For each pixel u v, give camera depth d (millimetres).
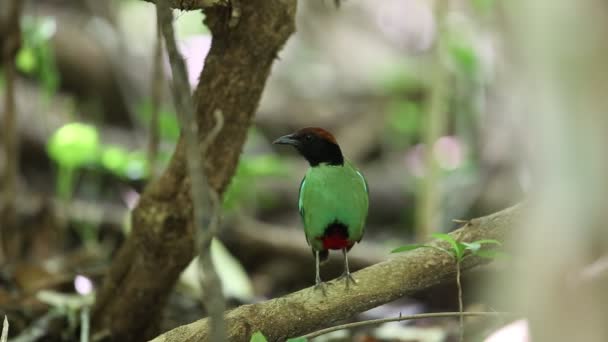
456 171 13031
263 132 16250
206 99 6523
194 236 6895
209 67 6480
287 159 15820
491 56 13445
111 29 16000
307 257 11266
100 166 11695
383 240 13398
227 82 6449
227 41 6383
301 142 6449
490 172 12766
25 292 8625
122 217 11383
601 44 3994
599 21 3990
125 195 12477
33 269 9016
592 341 4195
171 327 8656
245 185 11641
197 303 9227
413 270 5941
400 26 19156
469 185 12820
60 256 10664
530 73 4199
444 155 13438
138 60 16047
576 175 4176
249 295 9719
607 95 4035
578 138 4129
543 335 4309
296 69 18078
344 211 6305
